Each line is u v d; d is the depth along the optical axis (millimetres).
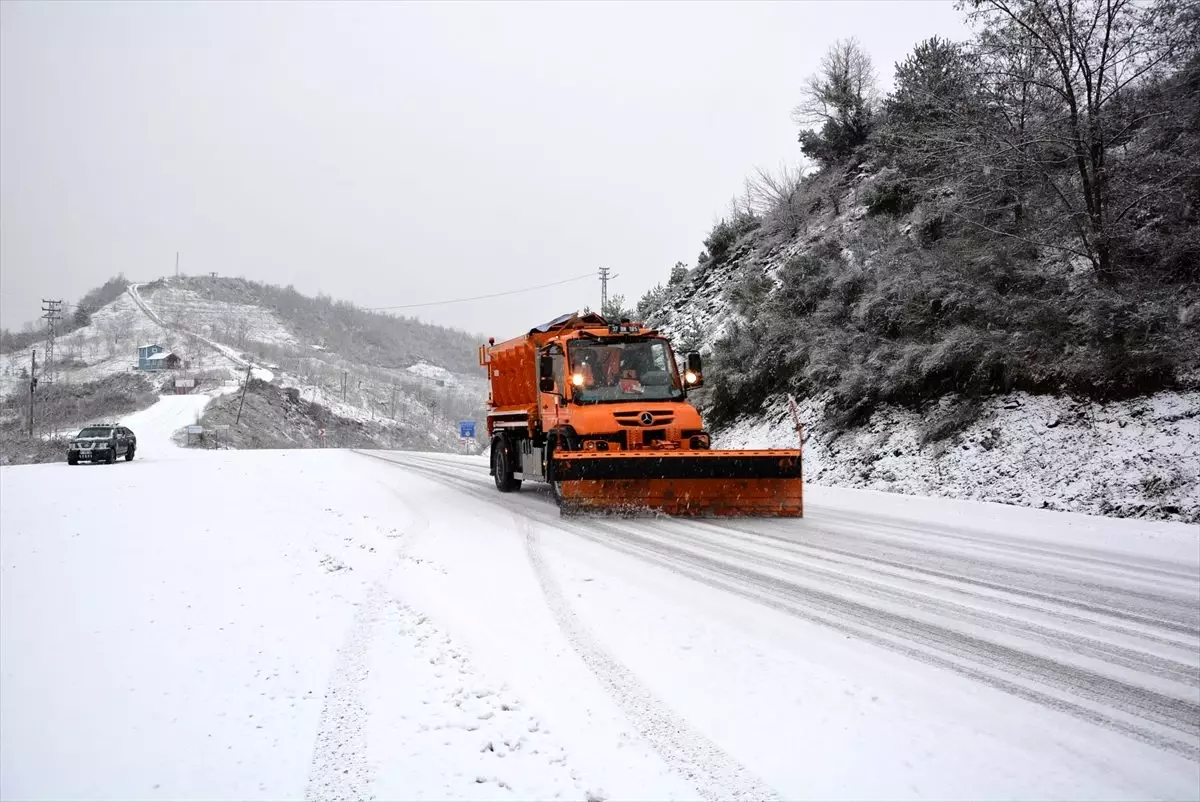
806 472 16422
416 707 4117
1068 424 12359
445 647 5113
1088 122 12914
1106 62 13086
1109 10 12820
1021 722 3783
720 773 3295
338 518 12383
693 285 34656
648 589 6555
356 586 7191
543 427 13562
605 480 10984
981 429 13586
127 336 172500
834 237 22484
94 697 4758
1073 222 13453
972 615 5672
